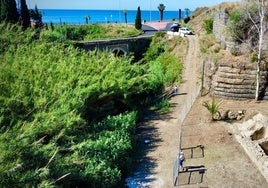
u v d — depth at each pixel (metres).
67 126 20.83
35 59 33.25
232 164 20.80
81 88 27.59
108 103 29.55
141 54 60.22
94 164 19.45
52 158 16.36
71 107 24.36
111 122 25.25
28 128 18.59
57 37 59.59
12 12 54.41
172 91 36.78
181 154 20.33
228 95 30.25
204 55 36.66
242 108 28.02
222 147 22.86
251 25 30.75
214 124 26.28
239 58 30.25
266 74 29.17
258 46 30.11
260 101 29.45
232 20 32.03
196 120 27.28
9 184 14.55
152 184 19.64
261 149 21.48
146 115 31.39
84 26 74.12
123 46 58.72
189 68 42.81
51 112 21.72
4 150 15.26
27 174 14.95
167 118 29.58
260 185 18.66
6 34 38.94
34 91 24.94
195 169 20.44
